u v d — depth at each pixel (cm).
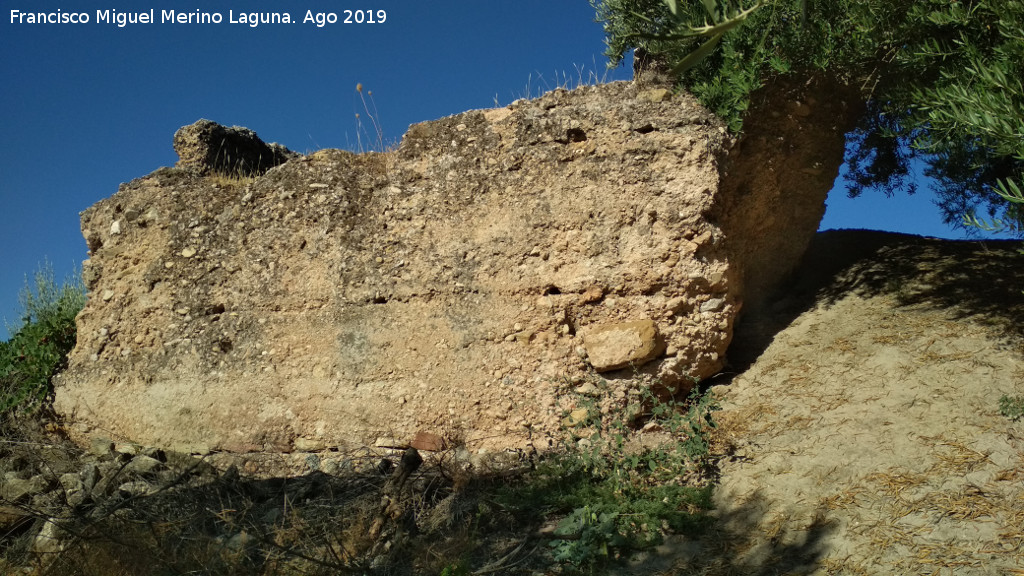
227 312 732
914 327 651
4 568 544
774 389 635
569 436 627
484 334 659
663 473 568
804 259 797
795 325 710
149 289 758
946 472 509
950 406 560
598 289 641
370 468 648
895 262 755
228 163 918
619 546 509
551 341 647
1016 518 464
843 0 634
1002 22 525
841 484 527
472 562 513
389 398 671
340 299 699
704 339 642
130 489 647
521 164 673
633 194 646
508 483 600
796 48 648
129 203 784
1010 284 676
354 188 721
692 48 651
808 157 730
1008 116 496
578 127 663
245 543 532
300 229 726
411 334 676
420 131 715
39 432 752
